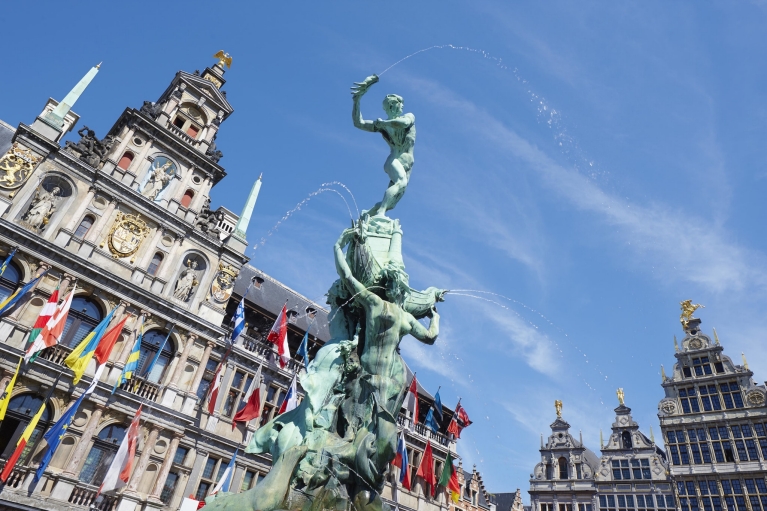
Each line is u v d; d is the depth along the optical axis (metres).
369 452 11.05
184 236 31.73
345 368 12.77
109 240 28.66
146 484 25.17
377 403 11.96
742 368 47.66
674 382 50.34
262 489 9.48
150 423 26.06
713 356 49.75
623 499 46.97
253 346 32.94
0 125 31.80
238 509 9.28
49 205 27.20
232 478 28.55
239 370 31.61
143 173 31.98
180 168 33.88
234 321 31.66
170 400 27.23
